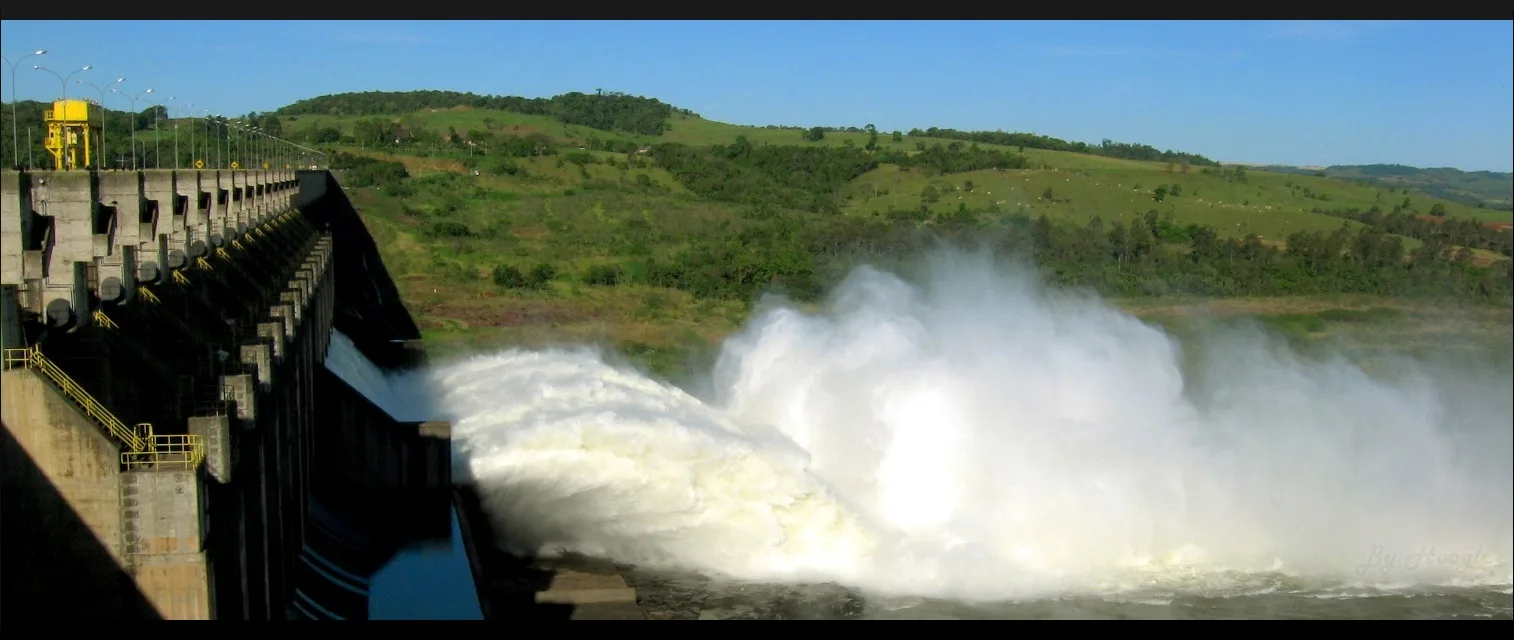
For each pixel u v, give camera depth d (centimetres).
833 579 8119
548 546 8262
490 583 7338
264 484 5281
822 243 19400
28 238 5628
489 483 8312
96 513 4197
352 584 6881
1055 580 8481
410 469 8162
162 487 4216
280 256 9038
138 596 4250
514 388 10250
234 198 9838
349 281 16062
